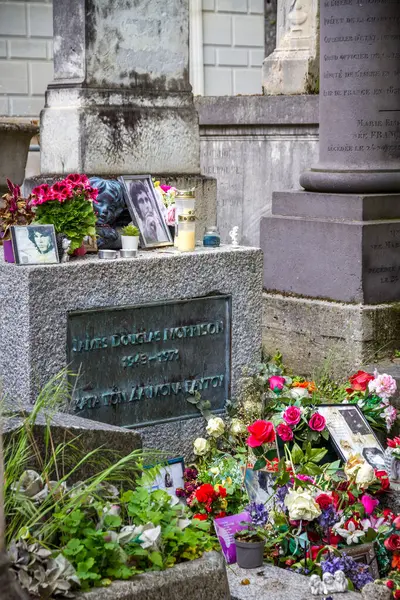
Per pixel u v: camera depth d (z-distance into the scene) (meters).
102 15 7.16
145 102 7.38
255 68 14.36
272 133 9.34
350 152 7.15
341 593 4.04
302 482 4.54
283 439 4.89
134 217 5.98
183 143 7.57
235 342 5.98
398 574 4.27
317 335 7.08
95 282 5.35
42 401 4.56
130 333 5.53
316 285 7.17
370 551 4.43
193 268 5.74
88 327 5.36
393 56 7.05
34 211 5.44
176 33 7.53
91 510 3.69
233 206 9.79
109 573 3.39
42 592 3.21
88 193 5.50
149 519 3.63
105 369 5.46
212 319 5.88
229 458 5.51
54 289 5.20
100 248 5.84
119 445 4.35
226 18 14.13
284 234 7.38
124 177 6.11
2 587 2.86
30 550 3.32
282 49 9.66
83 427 4.23
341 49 7.11
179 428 5.78
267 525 4.50
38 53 13.12
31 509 3.57
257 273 6.02
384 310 6.88
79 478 4.21
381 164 7.13
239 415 5.90
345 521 4.52
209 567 3.53
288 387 5.76
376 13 6.98
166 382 5.71
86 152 7.09
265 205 9.48
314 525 4.50
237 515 4.51
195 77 13.98
